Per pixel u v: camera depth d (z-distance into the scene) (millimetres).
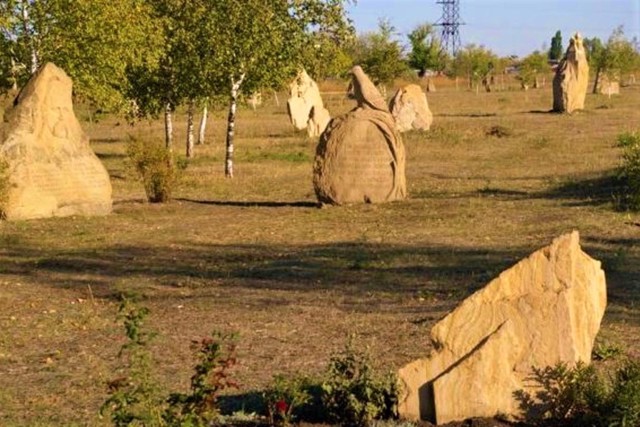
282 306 15250
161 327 13945
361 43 76750
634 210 23625
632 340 12688
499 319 9539
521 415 9367
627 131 44250
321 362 11898
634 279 16453
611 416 8812
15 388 11203
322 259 19219
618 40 87000
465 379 9328
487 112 64625
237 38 33500
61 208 25938
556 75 60438
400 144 26781
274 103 91250
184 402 7812
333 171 26594
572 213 23578
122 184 34375
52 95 26172
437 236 21359
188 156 41719
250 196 30047
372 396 9461
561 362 9406
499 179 31641
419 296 15688
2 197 25078
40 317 14977
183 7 34875
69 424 9773
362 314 14547
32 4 32531
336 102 81188
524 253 19016
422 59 108500
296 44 33844
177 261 19641
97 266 19312
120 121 63438
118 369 11953
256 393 10523
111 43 33125
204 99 36812
